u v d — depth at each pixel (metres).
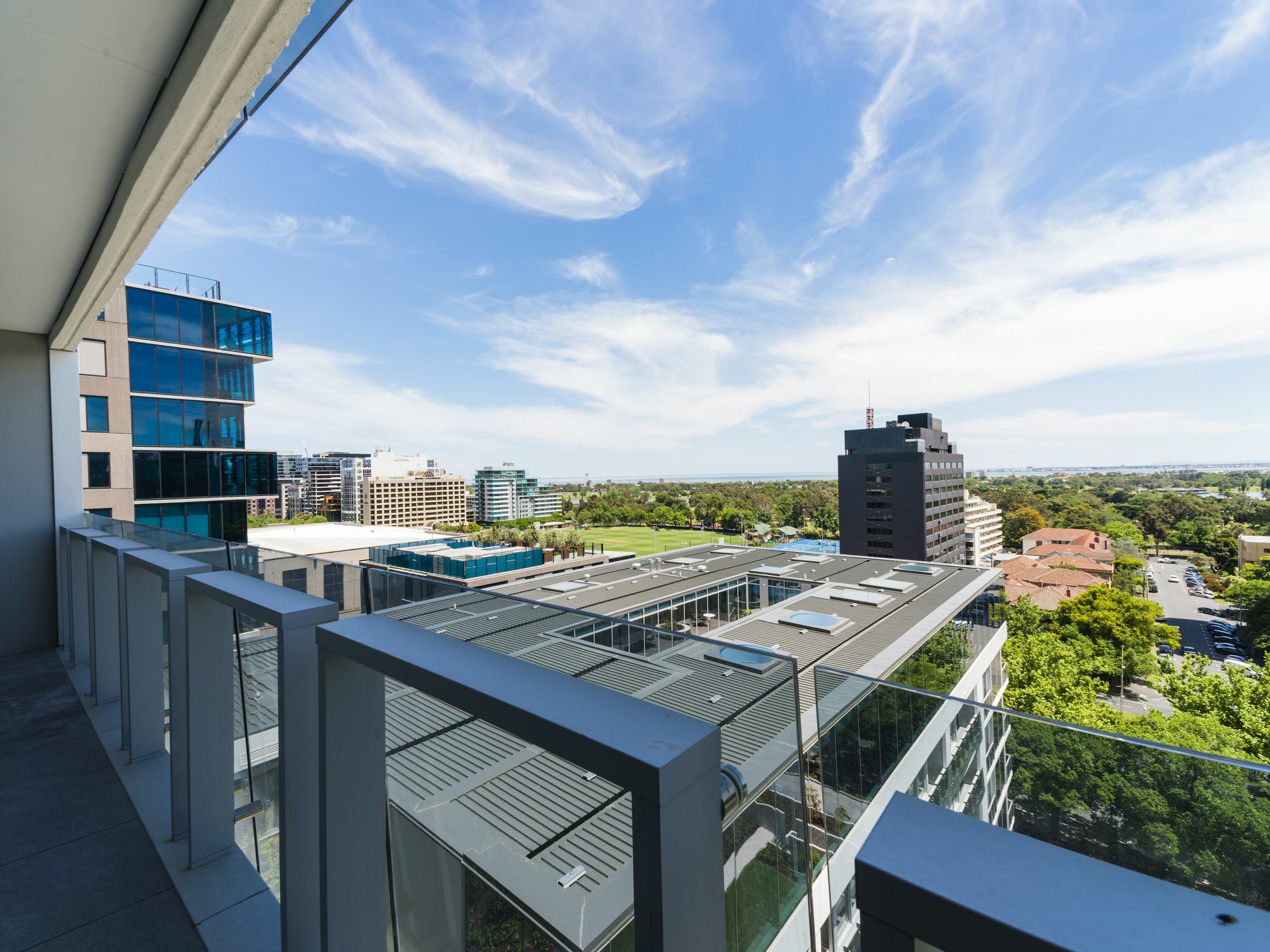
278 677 1.38
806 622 17.77
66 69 2.04
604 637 1.01
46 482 5.74
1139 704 34.72
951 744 0.88
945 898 0.40
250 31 1.76
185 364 16.03
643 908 0.57
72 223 3.29
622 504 143.12
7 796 2.56
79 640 4.63
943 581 25.30
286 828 1.40
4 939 1.75
